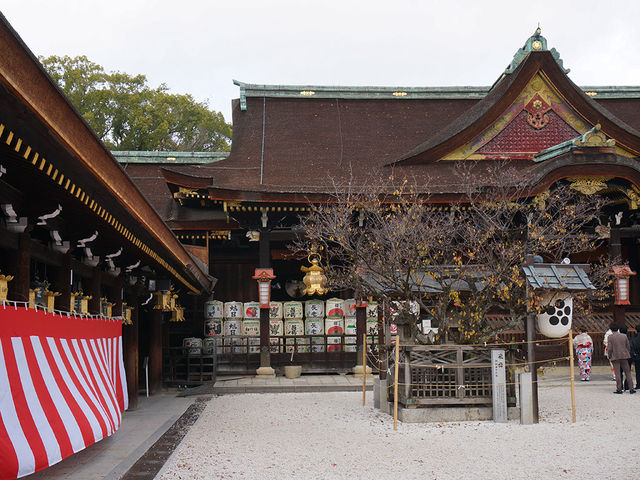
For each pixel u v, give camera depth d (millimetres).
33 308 8383
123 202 9422
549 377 22391
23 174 7801
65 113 6668
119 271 14172
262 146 29547
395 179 26031
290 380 22609
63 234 10227
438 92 33469
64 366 9367
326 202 24156
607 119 26703
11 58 5324
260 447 11141
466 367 13961
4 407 7254
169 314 22609
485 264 15719
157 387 20094
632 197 24266
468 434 12156
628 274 25062
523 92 27297
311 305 25484
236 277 28688
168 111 47656
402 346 14445
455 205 22469
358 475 9047
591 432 12180
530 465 9523
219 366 24344
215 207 27922
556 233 22766
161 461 10172
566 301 14836
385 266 15953
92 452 11039
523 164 26828
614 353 18281
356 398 18484
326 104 32469
